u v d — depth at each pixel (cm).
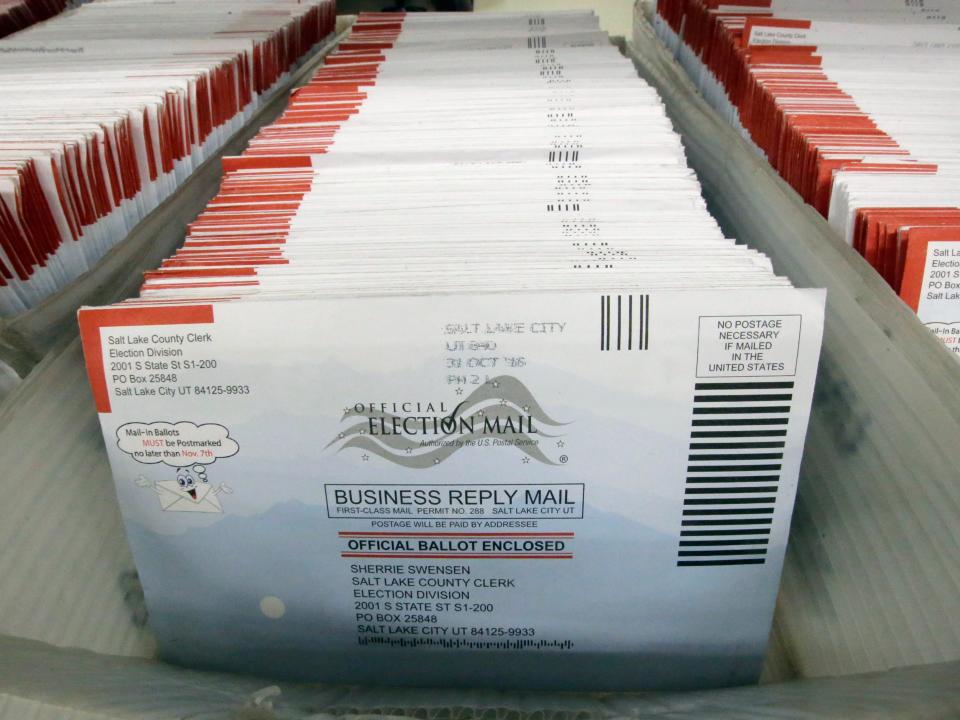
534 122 39
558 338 25
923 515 25
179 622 31
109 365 26
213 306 25
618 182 34
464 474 27
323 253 30
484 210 33
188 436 27
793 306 25
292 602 30
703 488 28
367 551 29
